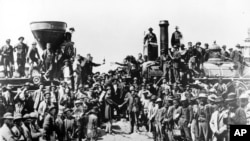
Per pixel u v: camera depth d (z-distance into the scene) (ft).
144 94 88.84
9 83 88.02
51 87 85.71
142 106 88.38
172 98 86.33
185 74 95.55
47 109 82.38
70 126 80.89
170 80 94.02
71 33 94.84
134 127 88.02
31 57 90.74
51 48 93.30
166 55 95.25
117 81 90.27
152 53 95.35
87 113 82.02
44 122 78.59
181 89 92.12
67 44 92.68
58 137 80.64
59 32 93.20
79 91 86.17
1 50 91.15
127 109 87.35
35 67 90.79
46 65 90.48
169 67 93.81
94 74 93.09
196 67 97.55
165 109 84.33
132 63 93.71
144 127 88.89
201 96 87.40
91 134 81.30
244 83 98.32
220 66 99.35
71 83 89.97
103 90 86.94
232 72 99.14
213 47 100.32
